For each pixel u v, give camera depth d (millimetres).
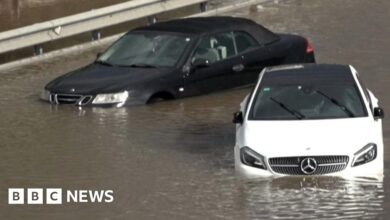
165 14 52406
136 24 50875
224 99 35594
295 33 45688
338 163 24750
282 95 26875
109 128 31828
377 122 26219
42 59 43500
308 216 22703
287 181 24906
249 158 25188
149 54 36281
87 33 49344
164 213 23422
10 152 29344
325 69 28062
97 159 28344
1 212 24016
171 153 28750
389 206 23219
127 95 34531
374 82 36625
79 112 34062
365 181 24844
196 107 34438
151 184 25812
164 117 33125
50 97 35344
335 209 23125
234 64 36594
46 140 30609
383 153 27609
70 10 54406
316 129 25406
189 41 36219
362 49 42344
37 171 27344
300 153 24766
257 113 26391
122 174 26812
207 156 28359
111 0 57250
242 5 52781
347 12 50094
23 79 39906
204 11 51812
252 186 25047
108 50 37281
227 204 23875
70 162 28094
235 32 37062
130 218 23188
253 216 22891
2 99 36469
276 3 53125
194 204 24031
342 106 26375
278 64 37688
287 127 25609
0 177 26844
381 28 46281
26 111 34469
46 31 44000
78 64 42562
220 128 31578
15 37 42875
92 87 34812
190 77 35625
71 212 23844
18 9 54812
